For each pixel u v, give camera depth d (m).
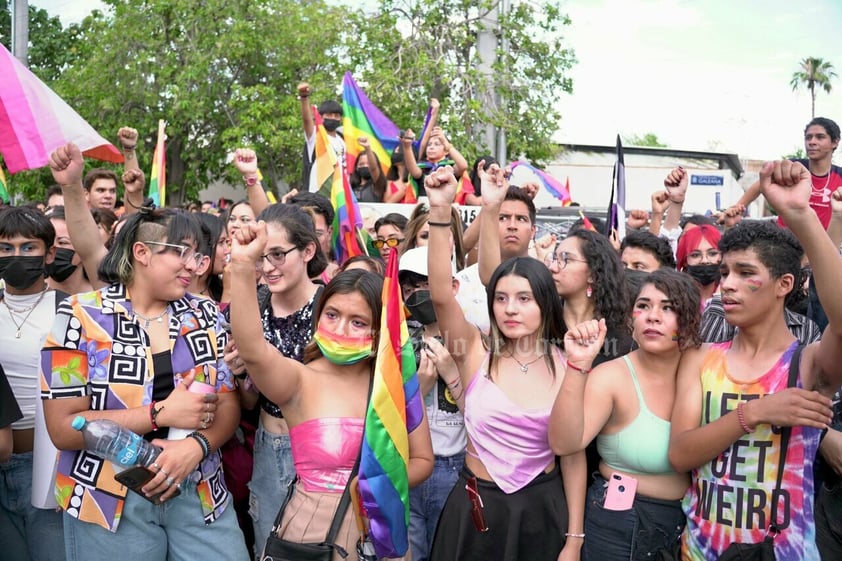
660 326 3.22
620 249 5.59
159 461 3.08
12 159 5.07
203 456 3.25
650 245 5.07
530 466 3.39
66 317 3.19
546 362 3.50
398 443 2.97
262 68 21.00
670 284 3.24
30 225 4.02
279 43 20.16
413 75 14.25
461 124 13.76
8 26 18.89
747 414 2.88
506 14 14.04
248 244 2.94
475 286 4.65
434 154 8.06
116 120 20.78
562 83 15.01
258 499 3.69
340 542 3.02
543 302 3.41
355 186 8.71
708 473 3.09
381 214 6.99
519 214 4.74
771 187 2.75
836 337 2.78
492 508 3.37
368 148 8.30
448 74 13.76
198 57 19.80
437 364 3.71
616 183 6.67
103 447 3.02
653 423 3.28
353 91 8.86
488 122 13.49
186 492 3.30
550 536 3.37
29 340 4.00
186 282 3.32
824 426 2.77
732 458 3.02
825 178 6.66
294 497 3.15
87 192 7.05
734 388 3.06
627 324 3.88
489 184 4.08
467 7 14.30
